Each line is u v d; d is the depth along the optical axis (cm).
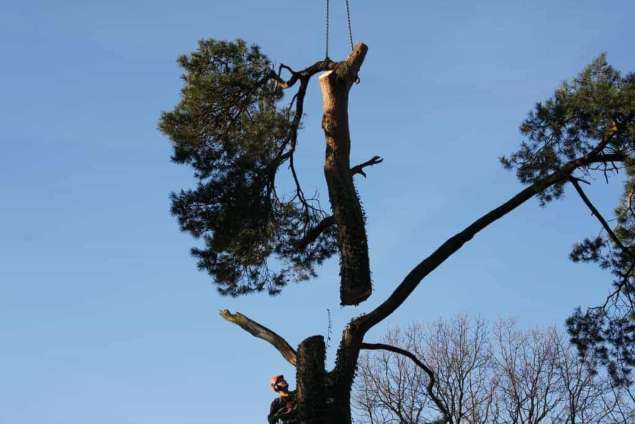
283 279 2089
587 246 2052
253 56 1997
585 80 1753
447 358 3844
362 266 1627
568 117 1739
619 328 2061
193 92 1956
